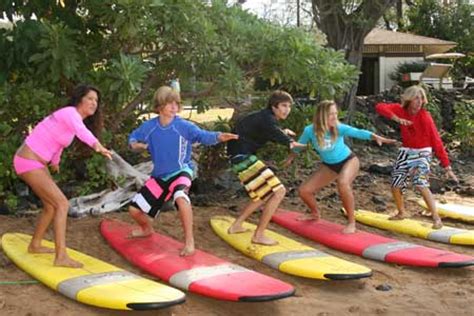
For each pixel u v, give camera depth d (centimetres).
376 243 730
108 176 847
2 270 624
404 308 582
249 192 721
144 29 833
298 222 811
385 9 1380
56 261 605
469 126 1456
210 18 891
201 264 622
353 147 1370
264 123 713
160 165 666
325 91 941
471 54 2792
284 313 562
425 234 792
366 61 2480
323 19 1395
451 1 2920
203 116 1600
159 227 775
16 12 910
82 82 831
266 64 934
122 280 569
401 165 824
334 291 620
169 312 550
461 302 598
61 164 830
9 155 795
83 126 589
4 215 794
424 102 806
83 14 920
